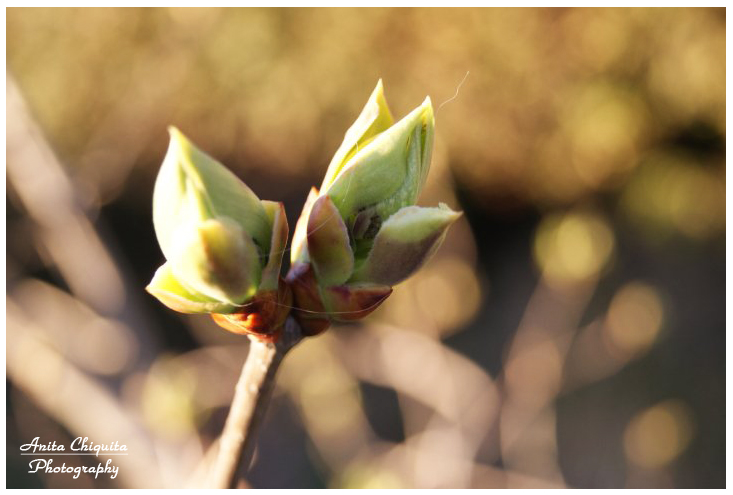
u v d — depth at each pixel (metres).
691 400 0.63
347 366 0.47
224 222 0.17
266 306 0.17
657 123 0.62
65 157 0.60
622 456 0.59
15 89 0.29
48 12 0.59
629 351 0.54
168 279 0.17
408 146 0.17
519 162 0.65
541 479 0.46
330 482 0.47
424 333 0.48
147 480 0.26
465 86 0.63
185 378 0.32
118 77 0.59
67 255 0.30
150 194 0.67
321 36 0.63
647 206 0.64
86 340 0.29
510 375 0.46
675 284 0.66
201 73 0.60
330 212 0.17
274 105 0.64
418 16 0.61
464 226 0.51
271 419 0.56
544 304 0.49
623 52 0.60
